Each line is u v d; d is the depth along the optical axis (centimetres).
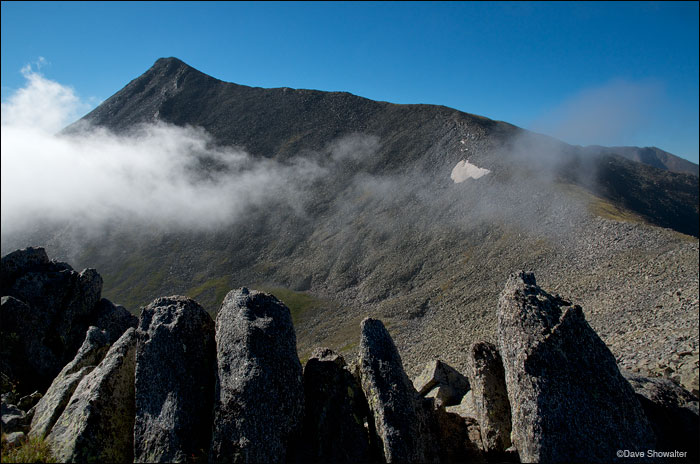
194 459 1043
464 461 1135
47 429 1233
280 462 1028
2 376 1769
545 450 998
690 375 1566
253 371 1102
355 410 1170
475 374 1326
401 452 1021
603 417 1015
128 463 1136
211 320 1321
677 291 5628
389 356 1200
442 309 11938
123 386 1259
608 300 7038
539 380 1063
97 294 2725
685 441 1095
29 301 2494
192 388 1162
